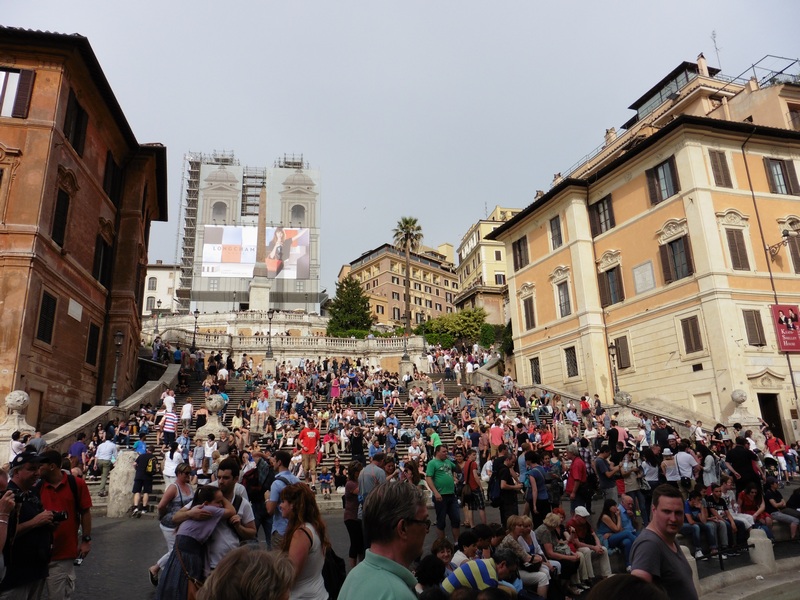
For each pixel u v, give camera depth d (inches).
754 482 444.1
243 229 3597.4
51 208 757.9
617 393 1088.2
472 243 3449.8
